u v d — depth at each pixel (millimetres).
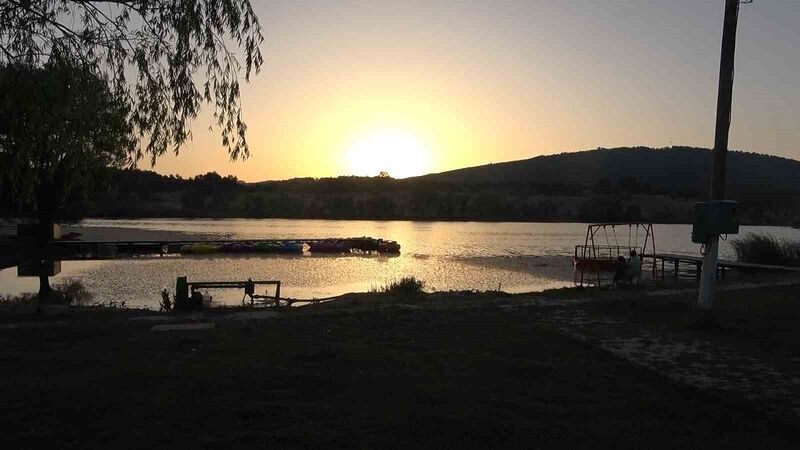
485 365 9023
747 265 28531
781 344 10758
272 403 6941
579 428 6289
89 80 7227
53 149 7121
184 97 7777
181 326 12852
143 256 47500
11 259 35750
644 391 7781
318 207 150375
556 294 19859
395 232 92688
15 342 11172
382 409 6762
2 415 6531
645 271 36250
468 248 60000
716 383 8258
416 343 10742
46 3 7078
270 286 30594
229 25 7832
